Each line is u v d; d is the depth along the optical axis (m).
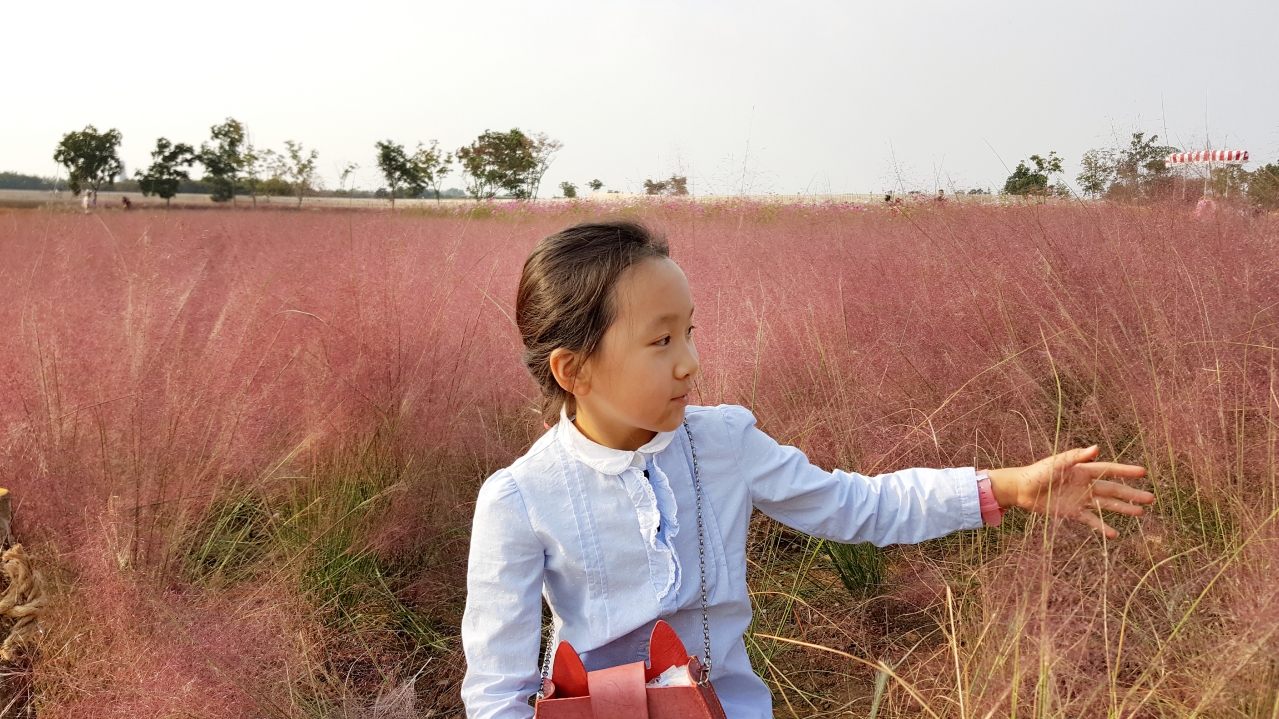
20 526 2.52
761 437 1.49
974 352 2.92
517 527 1.36
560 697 1.23
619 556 1.35
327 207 9.56
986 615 1.65
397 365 3.26
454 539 2.96
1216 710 1.38
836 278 3.85
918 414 2.73
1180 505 2.09
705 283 3.95
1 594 2.09
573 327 1.28
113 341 3.09
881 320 3.34
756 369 2.95
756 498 1.47
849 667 2.22
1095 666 1.43
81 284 4.03
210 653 2.15
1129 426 2.46
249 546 2.94
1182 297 2.77
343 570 2.76
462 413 3.31
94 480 2.60
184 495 2.62
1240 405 2.27
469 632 1.35
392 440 3.08
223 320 3.43
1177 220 3.46
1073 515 1.35
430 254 4.62
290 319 3.59
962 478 1.41
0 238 5.99
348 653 2.54
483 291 4.08
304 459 3.08
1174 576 1.75
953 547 2.58
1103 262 3.14
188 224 7.60
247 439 2.93
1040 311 2.93
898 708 1.90
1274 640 1.35
